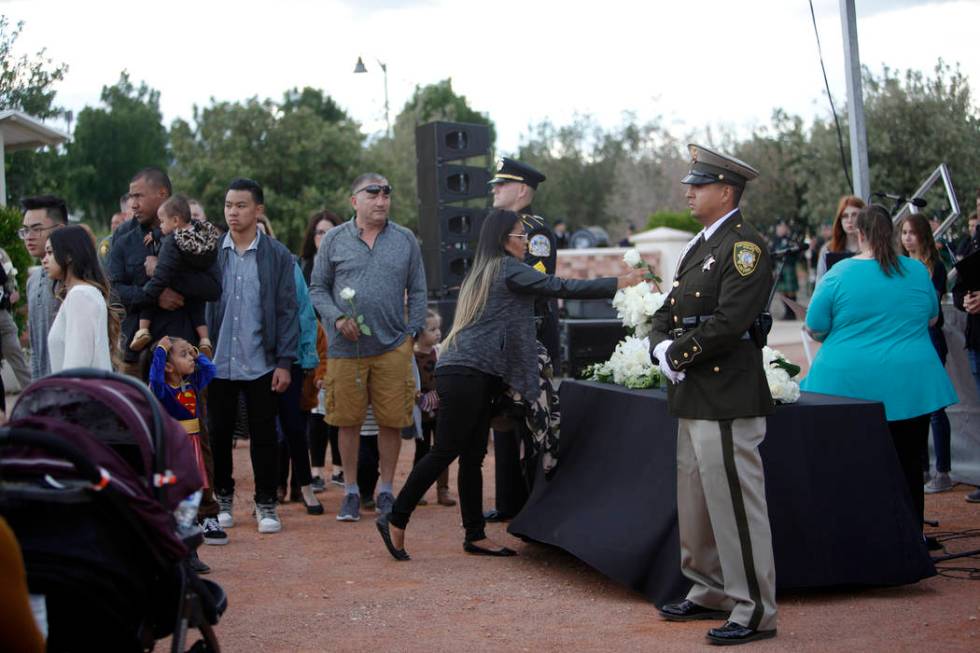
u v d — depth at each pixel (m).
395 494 8.30
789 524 4.94
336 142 30.23
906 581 5.05
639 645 4.47
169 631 3.50
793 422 5.03
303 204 28.84
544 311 6.89
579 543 5.46
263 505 6.89
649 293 5.05
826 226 23.19
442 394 6.02
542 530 5.88
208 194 28.95
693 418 4.53
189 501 3.60
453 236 13.08
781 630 4.61
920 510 6.05
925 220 7.43
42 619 2.96
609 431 5.76
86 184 47.22
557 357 6.99
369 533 6.86
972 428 8.06
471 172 13.17
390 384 7.04
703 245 4.63
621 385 6.01
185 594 3.33
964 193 21.47
